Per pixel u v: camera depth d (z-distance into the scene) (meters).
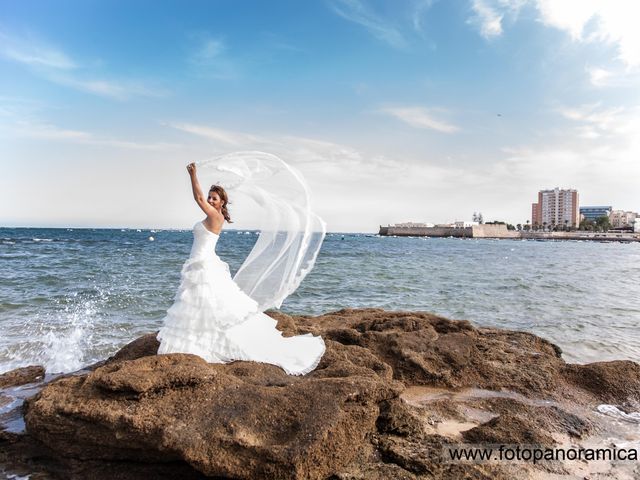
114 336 10.28
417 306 15.79
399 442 4.88
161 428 4.14
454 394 6.84
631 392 6.90
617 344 10.85
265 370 5.41
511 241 125.69
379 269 28.25
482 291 19.64
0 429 5.27
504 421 5.52
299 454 3.94
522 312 14.94
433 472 4.42
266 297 6.27
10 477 4.43
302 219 6.47
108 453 4.41
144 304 13.96
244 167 6.27
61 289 16.33
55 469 4.57
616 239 141.38
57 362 8.43
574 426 5.78
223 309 5.77
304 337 6.70
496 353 8.11
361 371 5.54
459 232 149.50
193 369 4.76
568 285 22.55
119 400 4.46
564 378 7.42
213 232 5.89
